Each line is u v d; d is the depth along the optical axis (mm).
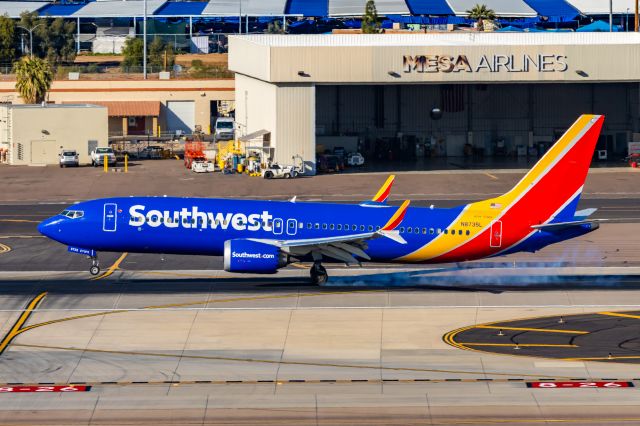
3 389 182750
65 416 170750
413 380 188250
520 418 170250
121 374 191125
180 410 173625
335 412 173000
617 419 169750
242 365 196250
